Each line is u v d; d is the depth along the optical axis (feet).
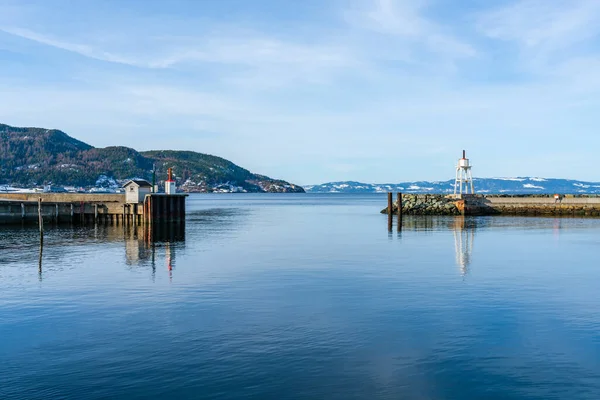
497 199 281.74
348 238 157.89
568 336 53.67
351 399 38.86
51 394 39.70
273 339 52.42
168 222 202.80
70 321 59.52
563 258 110.32
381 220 251.19
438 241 146.20
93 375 43.27
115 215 209.36
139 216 205.16
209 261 107.04
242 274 90.58
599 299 70.28
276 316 61.21
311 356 47.47
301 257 112.98
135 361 46.37
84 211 211.00
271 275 89.40
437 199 290.97
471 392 40.11
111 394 39.65
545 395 39.70
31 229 188.55
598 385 41.52
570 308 65.21
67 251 125.18
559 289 77.00
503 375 43.37
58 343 51.55
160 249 129.39
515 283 81.71
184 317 60.90
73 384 41.50
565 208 267.59
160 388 40.65
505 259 108.99
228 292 74.95
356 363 45.75
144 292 75.20
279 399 38.75
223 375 43.09
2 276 89.25
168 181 208.64
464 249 126.62
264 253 120.57
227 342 51.47
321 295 72.79
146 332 55.01
